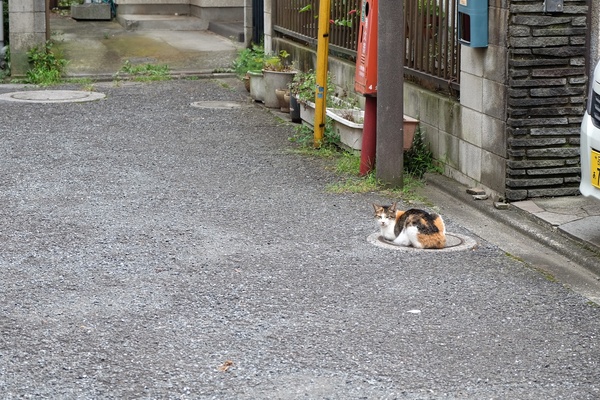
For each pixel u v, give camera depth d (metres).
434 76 11.55
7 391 5.75
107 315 6.97
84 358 6.23
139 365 6.13
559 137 9.86
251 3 21.03
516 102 9.70
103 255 8.37
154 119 14.87
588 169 8.16
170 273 7.91
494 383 5.90
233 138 13.51
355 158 11.83
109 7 25.28
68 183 10.90
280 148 12.84
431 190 10.90
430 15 11.68
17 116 14.95
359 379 5.94
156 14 25.36
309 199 10.31
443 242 8.60
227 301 7.27
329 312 7.06
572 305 7.26
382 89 10.48
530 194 9.91
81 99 16.44
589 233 8.76
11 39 18.55
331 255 8.41
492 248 8.69
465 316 7.01
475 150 10.50
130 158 12.22
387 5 10.25
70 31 23.45
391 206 8.90
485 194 10.31
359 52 11.07
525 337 6.62
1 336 6.56
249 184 10.94
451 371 6.07
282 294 7.43
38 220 9.41
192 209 9.88
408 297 7.39
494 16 9.89
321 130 12.75
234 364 6.15
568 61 9.73
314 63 15.96
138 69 19.19
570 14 9.62
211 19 24.39
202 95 17.08
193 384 5.86
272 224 9.37
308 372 6.04
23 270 7.95
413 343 6.50
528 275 7.95
